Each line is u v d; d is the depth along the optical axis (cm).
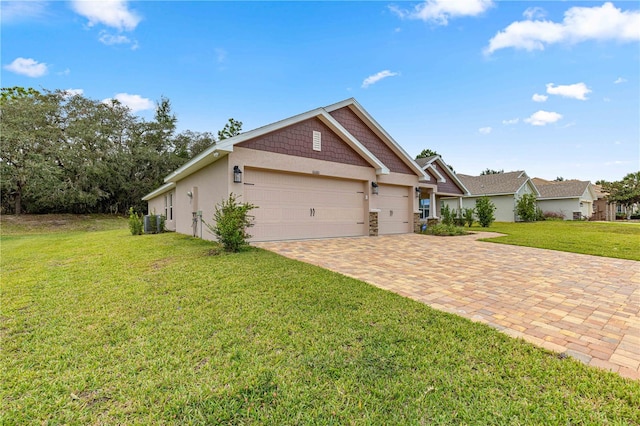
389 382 233
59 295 436
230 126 3906
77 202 2427
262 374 243
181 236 1165
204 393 221
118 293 438
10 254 832
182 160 3036
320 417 199
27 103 2239
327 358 266
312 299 408
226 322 337
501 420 194
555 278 542
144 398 216
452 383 231
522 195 2467
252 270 555
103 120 2645
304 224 1029
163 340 298
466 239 1113
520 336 310
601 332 322
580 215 2695
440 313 365
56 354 275
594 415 198
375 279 525
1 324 338
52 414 201
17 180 2125
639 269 619
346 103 1223
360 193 1191
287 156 961
